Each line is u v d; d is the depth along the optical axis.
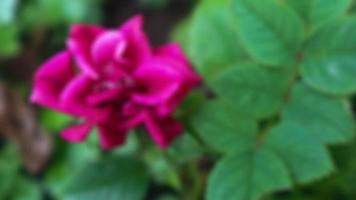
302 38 0.42
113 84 0.43
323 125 0.43
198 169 0.50
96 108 0.43
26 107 0.68
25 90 0.75
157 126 0.42
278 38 0.42
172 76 0.42
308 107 0.43
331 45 0.41
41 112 0.69
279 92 0.43
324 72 0.42
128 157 0.48
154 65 0.42
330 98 0.42
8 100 0.67
